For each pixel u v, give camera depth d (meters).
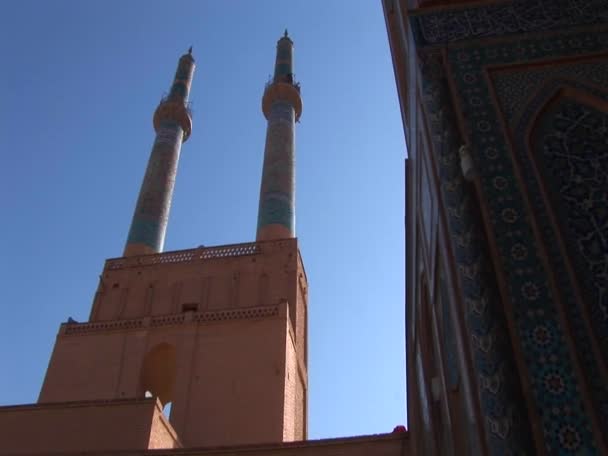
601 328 2.85
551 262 3.12
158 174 28.52
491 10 4.53
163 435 14.15
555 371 2.74
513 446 2.54
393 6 7.28
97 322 20.27
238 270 22.56
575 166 3.52
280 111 30.67
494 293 3.04
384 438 11.84
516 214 3.34
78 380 18.77
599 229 3.21
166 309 21.72
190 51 36.56
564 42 4.19
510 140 3.71
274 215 25.12
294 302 21.48
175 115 31.92
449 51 4.32
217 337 19.25
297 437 19.64
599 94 3.83
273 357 18.50
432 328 6.55
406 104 6.45
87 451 12.97
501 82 4.08
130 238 25.62
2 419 14.18
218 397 17.72
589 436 2.53
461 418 4.39
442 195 3.66
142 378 18.88
